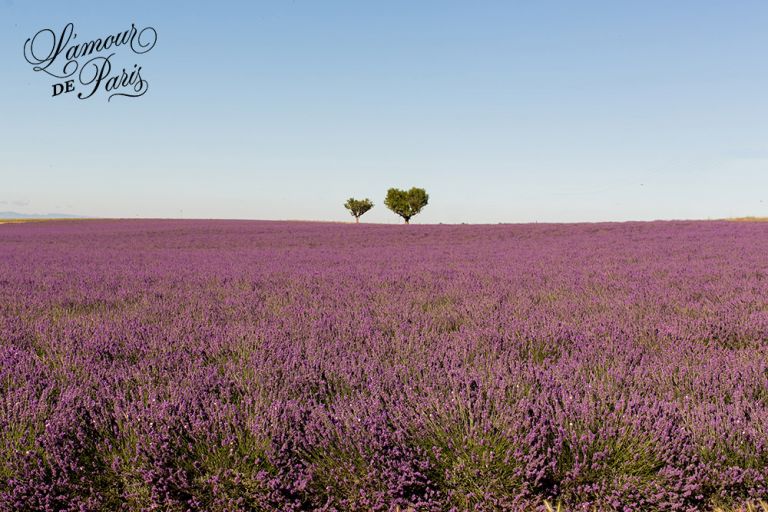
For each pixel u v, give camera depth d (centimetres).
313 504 224
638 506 215
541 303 614
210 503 217
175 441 235
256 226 4547
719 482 213
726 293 643
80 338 417
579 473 221
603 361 348
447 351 374
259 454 232
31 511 211
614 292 686
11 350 371
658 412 247
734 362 337
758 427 231
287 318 525
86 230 4331
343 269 1118
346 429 238
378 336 424
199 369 331
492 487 222
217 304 622
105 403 279
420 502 218
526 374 307
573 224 3350
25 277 988
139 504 217
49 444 225
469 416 247
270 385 301
